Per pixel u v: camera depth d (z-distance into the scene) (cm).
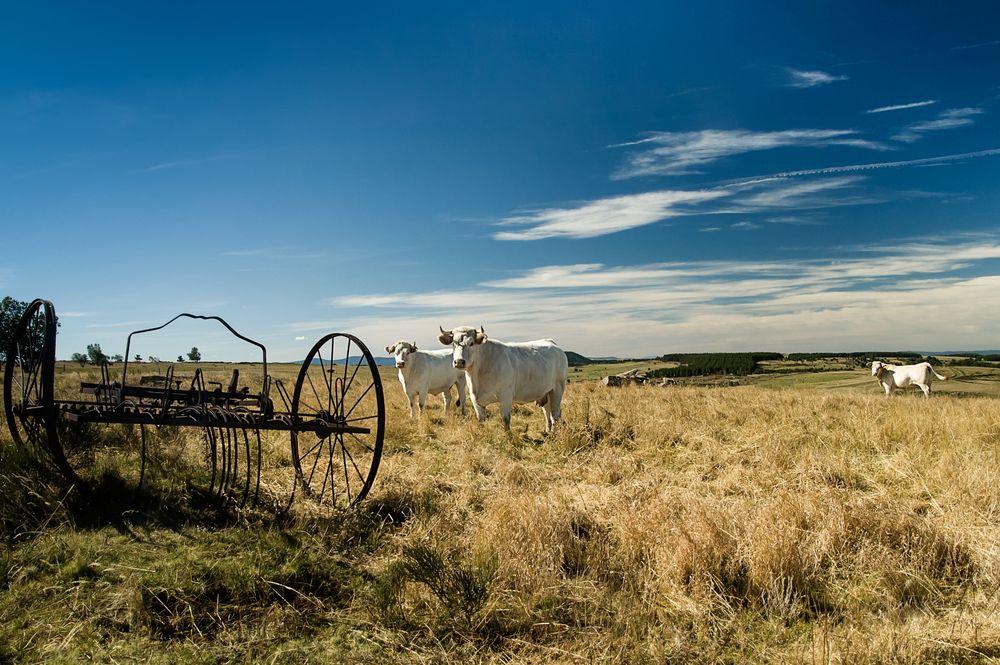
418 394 1441
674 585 420
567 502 615
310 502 634
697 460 835
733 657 356
